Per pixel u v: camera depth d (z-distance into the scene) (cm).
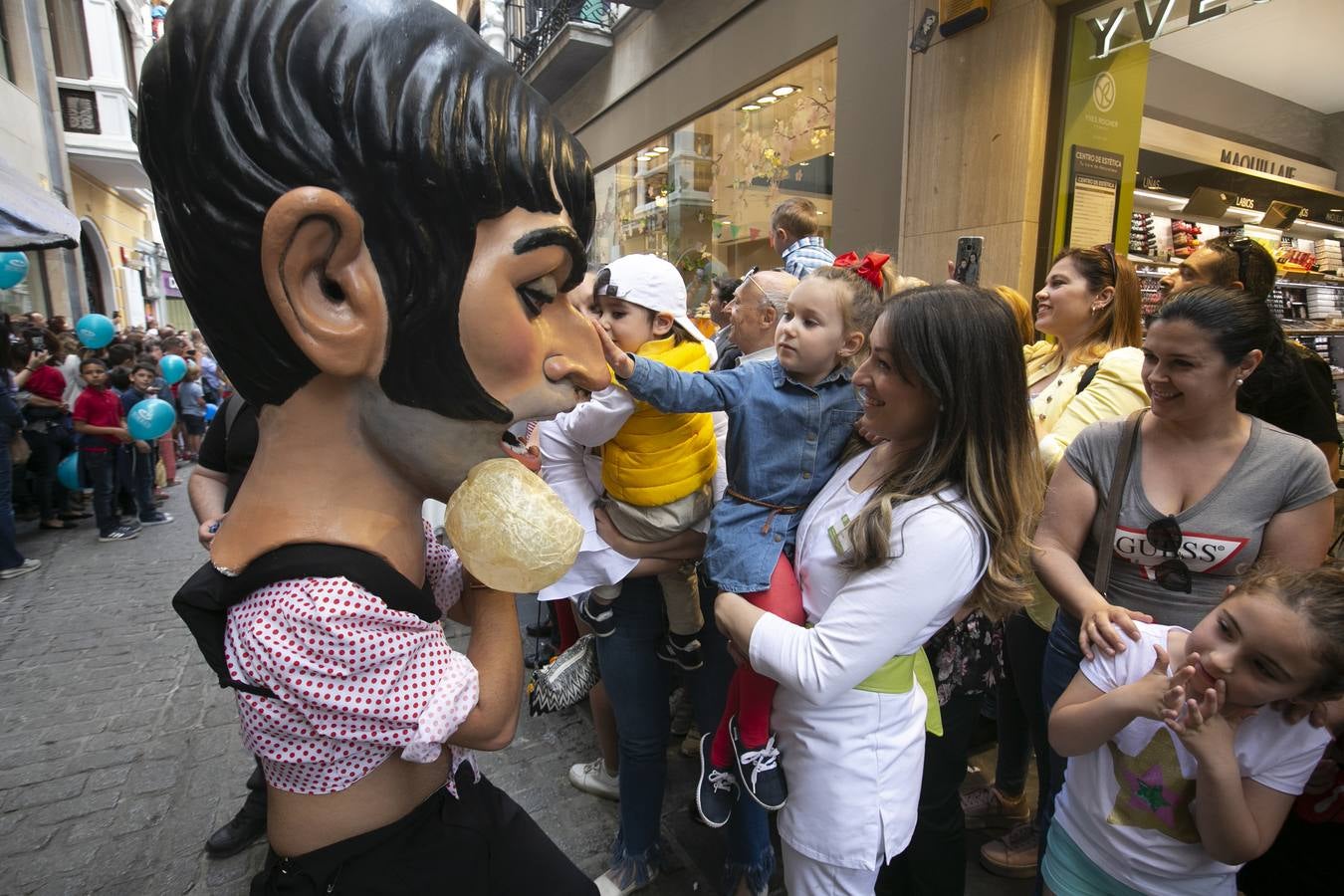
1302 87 427
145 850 223
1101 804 136
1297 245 506
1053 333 235
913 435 128
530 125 81
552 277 87
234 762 269
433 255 78
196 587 87
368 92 74
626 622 187
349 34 74
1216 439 152
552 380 89
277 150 74
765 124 591
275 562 82
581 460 191
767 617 130
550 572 86
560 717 294
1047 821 179
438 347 81
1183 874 128
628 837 197
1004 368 119
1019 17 367
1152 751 128
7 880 211
